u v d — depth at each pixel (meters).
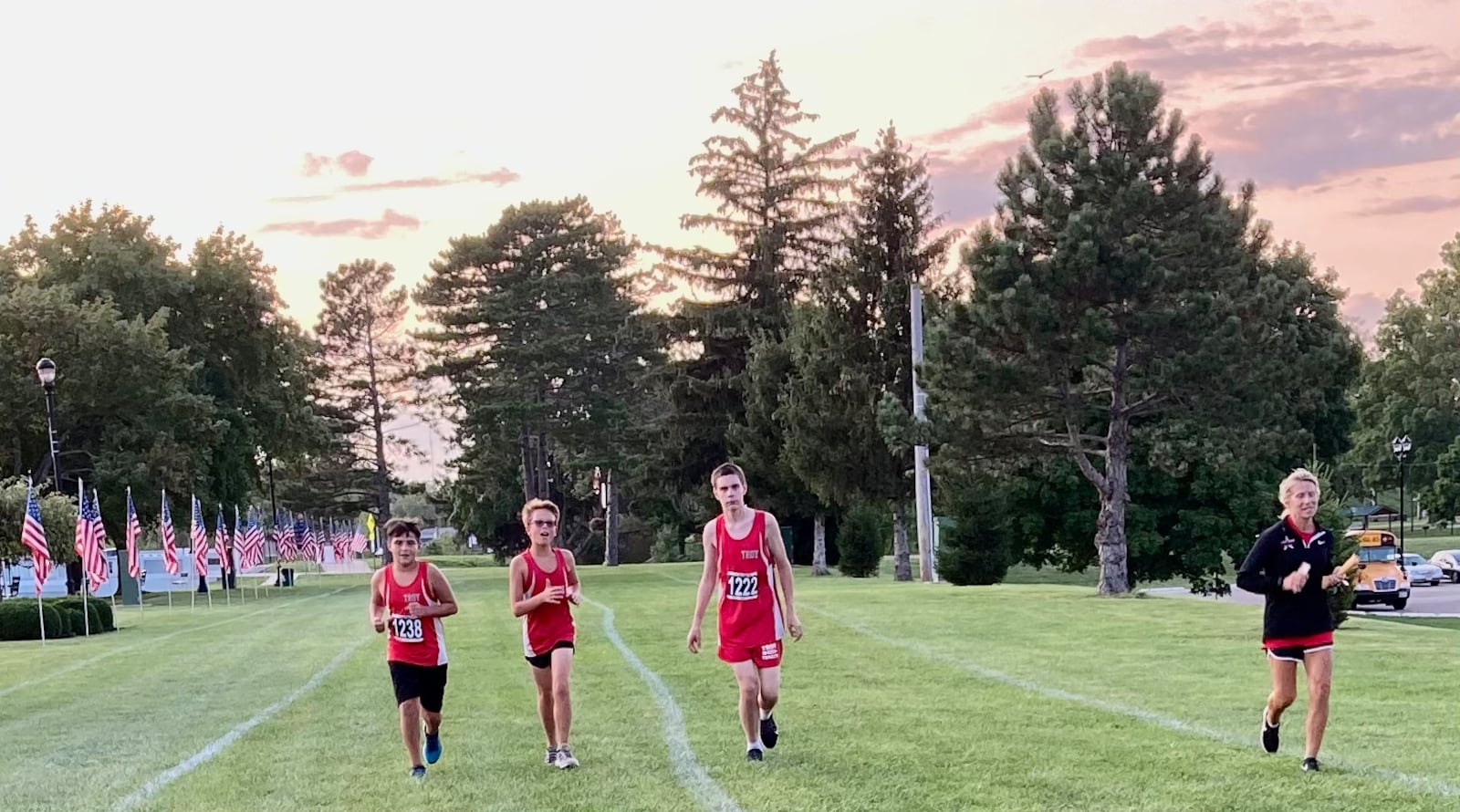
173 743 11.56
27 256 59.84
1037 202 29.62
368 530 106.38
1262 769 8.62
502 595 37.31
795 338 46.91
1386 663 14.91
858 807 7.80
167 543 43.69
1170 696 12.55
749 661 9.38
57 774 10.12
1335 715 10.97
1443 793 7.81
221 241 61.09
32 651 25.45
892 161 45.09
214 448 57.38
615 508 79.25
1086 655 16.66
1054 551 42.69
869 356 44.34
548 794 8.47
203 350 59.56
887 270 45.06
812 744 10.09
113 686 17.31
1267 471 39.38
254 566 63.00
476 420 71.38
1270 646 8.70
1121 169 28.41
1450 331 98.12
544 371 69.25
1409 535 96.31
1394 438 98.25
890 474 44.00
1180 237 28.69
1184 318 27.84
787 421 45.69
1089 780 8.44
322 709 13.41
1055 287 28.22
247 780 9.40
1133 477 38.75
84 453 51.81
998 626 21.19
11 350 49.84
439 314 75.88
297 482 100.00
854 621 22.38
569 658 9.48
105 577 34.16
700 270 56.38
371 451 101.94
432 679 9.36
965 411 29.77
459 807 8.18
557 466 87.00
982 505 36.56
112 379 50.47
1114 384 29.80
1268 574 8.60
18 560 37.62
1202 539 38.72
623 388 73.44
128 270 57.06
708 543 9.55
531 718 12.10
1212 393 28.25
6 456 51.06
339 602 40.88
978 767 8.97
